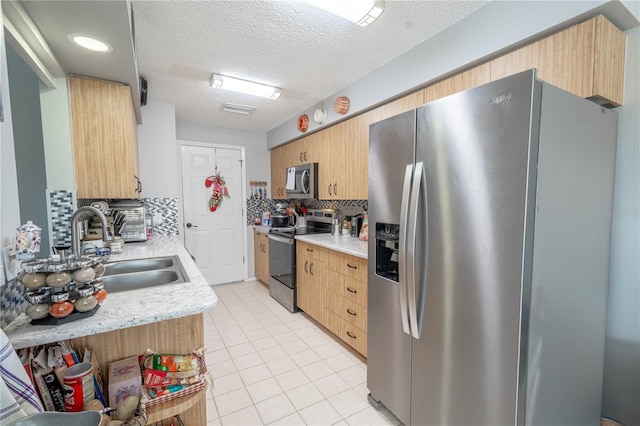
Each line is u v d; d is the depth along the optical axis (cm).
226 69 231
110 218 236
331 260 258
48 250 183
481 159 110
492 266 108
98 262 103
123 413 91
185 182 396
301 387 194
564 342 117
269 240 373
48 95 181
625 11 122
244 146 436
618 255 140
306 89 275
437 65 182
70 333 86
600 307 135
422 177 133
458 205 119
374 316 170
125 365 104
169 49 200
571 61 128
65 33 137
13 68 187
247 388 192
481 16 157
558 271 112
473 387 116
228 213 429
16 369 69
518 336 101
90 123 195
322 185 319
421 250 134
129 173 207
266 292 392
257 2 152
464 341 119
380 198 162
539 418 109
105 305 105
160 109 312
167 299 112
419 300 136
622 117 137
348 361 225
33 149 193
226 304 347
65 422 66
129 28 134
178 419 116
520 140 99
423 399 139
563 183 110
